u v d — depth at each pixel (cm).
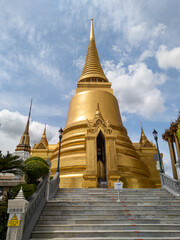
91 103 2764
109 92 3138
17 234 671
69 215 963
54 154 2491
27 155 3002
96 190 1402
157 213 1020
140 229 866
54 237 795
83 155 2117
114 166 1995
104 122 2289
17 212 702
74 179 1948
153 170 2833
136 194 1348
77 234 807
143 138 3291
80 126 2502
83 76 3472
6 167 1105
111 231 820
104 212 1007
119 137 2466
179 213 1034
